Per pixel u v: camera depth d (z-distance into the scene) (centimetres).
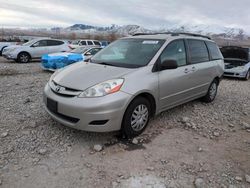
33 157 341
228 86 954
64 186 287
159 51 450
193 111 566
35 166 321
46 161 334
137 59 446
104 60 473
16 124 438
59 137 399
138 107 402
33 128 425
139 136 418
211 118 531
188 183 304
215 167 341
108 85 368
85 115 356
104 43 2877
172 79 462
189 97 541
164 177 312
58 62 1092
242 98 743
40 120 459
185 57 517
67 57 1119
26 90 688
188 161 352
